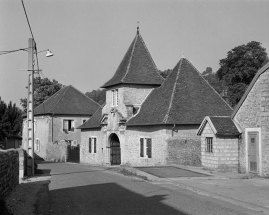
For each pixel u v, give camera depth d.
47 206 11.86
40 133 54.41
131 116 33.69
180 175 20.58
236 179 19.16
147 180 18.70
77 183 17.77
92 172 24.48
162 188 15.73
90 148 41.47
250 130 21.44
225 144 22.33
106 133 37.09
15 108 48.84
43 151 53.34
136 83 34.62
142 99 35.06
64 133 53.16
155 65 37.06
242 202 13.07
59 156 49.53
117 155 37.34
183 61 33.50
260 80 20.45
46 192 14.81
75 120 54.00
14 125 47.94
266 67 20.08
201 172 21.88
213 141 22.59
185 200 12.90
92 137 40.97
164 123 27.66
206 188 16.00
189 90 31.11
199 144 26.88
